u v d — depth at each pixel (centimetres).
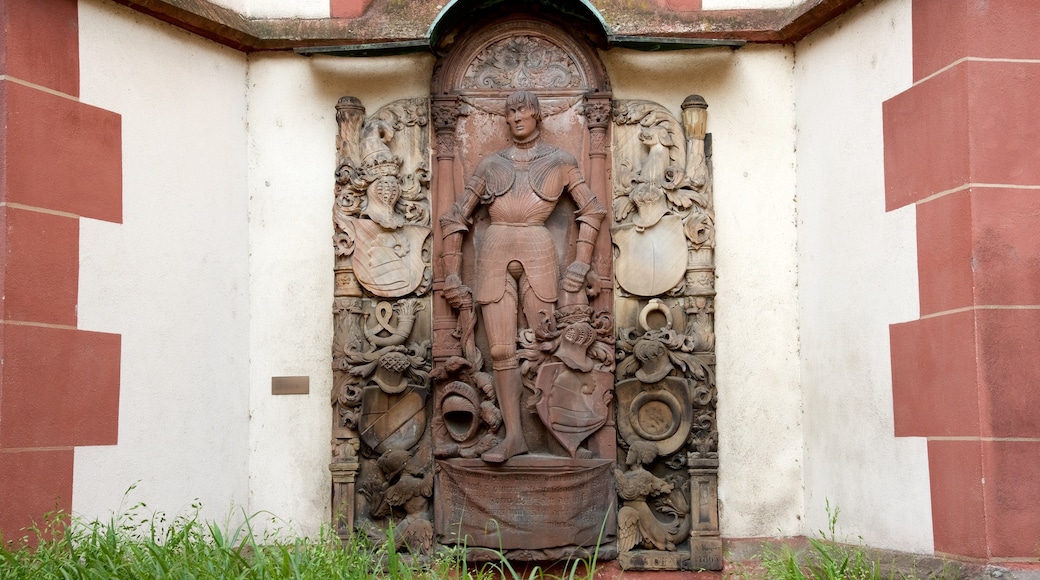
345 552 503
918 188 492
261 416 595
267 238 604
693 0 604
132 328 518
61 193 486
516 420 563
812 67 588
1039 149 463
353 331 580
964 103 464
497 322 566
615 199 591
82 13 504
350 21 606
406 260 586
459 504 562
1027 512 445
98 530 482
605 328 572
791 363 595
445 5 599
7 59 466
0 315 453
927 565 472
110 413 502
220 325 578
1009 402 450
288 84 609
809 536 575
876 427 520
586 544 559
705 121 593
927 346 482
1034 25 469
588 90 591
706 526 566
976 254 456
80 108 499
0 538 427
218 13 578
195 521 518
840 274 554
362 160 591
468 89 593
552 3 587
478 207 584
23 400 459
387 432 575
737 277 597
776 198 602
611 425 572
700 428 571
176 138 555
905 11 507
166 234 544
